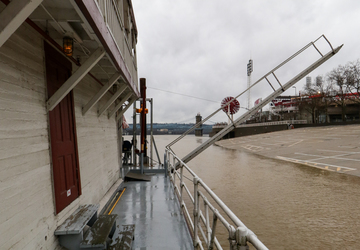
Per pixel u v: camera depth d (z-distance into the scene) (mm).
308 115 65875
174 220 4012
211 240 2229
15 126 1935
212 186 16672
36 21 2244
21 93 2049
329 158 23188
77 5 1417
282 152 31016
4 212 1736
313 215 10500
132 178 7035
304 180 16734
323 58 7559
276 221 10055
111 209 4570
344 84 49500
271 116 84438
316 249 7762
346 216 10234
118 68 3174
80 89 3770
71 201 3148
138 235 3438
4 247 1720
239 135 77438
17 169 1937
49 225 2471
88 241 2498
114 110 5707
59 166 2820
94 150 4461
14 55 1960
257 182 17125
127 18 5199
